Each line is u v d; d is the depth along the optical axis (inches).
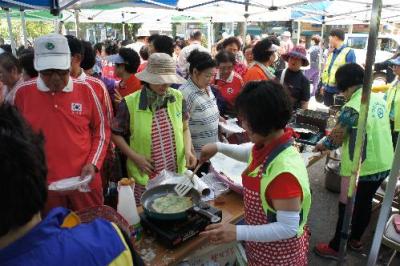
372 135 90.3
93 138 78.4
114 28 707.4
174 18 390.0
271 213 48.3
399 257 105.3
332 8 241.3
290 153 46.9
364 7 229.6
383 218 59.3
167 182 66.6
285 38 373.4
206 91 103.5
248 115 45.2
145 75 77.5
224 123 113.4
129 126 81.5
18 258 22.8
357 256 106.0
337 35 232.8
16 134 23.7
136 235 56.4
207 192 69.6
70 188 65.7
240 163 80.0
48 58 65.9
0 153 22.0
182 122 88.0
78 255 24.5
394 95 142.5
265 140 48.1
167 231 54.9
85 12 320.5
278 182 45.1
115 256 26.3
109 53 226.4
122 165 96.4
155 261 51.9
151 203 60.3
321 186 153.5
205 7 215.6
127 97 81.6
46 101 70.4
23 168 22.5
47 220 25.3
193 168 87.1
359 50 368.2
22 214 22.8
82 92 74.8
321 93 286.0
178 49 273.4
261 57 134.6
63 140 71.3
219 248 68.3
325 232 119.6
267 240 46.5
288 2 169.9
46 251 23.7
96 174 77.5
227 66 127.6
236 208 67.4
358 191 97.6
